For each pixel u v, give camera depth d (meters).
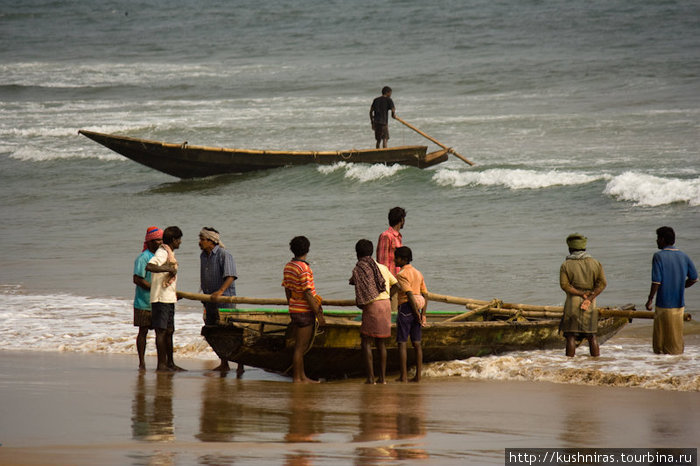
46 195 53.03
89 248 36.81
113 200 49.69
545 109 72.81
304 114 76.31
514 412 12.86
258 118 75.44
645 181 40.56
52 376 16.31
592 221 36.62
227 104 84.94
